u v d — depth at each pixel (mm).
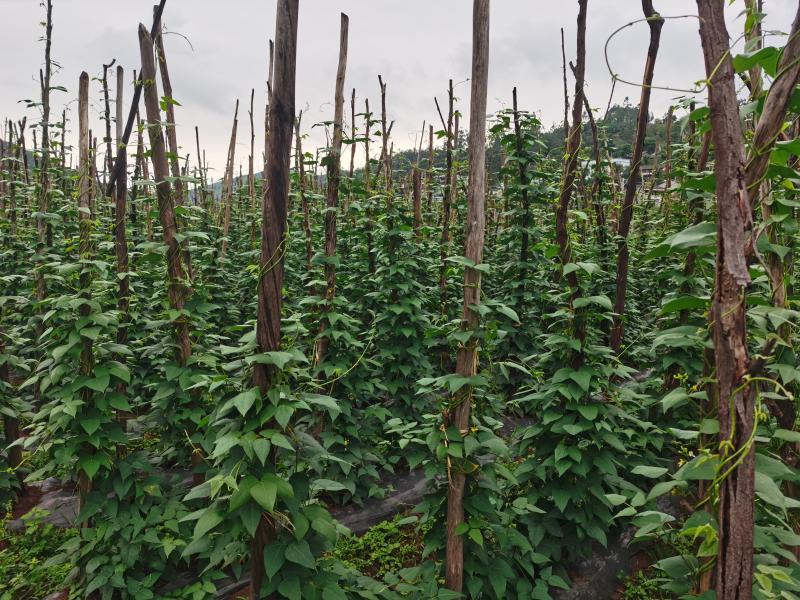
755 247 1563
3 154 9594
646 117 3602
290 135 2232
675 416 4336
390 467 4895
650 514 2432
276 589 2266
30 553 3885
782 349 2154
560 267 3342
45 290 5699
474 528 2637
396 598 2830
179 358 3863
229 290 8047
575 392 3172
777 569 1646
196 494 2303
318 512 2348
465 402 2660
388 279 5547
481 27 2438
